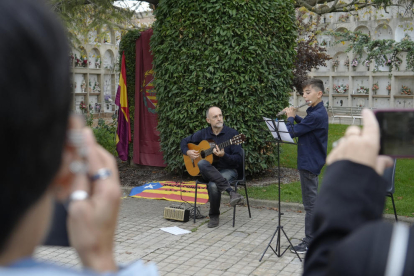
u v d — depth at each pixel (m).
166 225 5.75
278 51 7.64
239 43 7.36
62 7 7.77
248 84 7.42
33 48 0.39
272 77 7.58
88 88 22.78
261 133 7.55
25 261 0.44
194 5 7.36
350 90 25.08
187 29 7.43
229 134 6.14
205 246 4.96
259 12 7.38
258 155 7.61
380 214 0.71
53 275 0.43
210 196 5.59
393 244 0.52
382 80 24.22
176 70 7.63
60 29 0.43
